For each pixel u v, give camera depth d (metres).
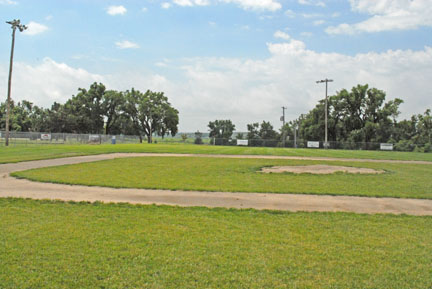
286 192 11.20
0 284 4.20
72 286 4.20
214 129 117.25
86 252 5.27
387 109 76.56
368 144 66.00
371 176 16.34
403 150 63.03
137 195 10.23
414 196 10.77
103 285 4.23
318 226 7.06
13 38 41.00
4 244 5.56
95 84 89.50
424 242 6.11
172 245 5.66
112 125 95.88
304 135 84.62
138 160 23.27
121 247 5.52
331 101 80.38
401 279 4.55
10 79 41.06
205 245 5.68
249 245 5.74
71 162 20.67
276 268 4.82
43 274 4.50
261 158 28.70
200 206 8.84
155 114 89.19
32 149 34.16
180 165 20.09
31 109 98.19
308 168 19.86
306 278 4.53
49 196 9.82
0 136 53.34
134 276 4.48
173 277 4.46
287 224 7.17
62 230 6.39
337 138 79.94
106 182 12.47
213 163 22.03
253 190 11.42
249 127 110.12
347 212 8.45
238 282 4.37
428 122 76.00
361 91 77.88
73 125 83.81
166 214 7.87
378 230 6.84
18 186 11.49
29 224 6.77
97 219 7.29
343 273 4.71
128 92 92.25
